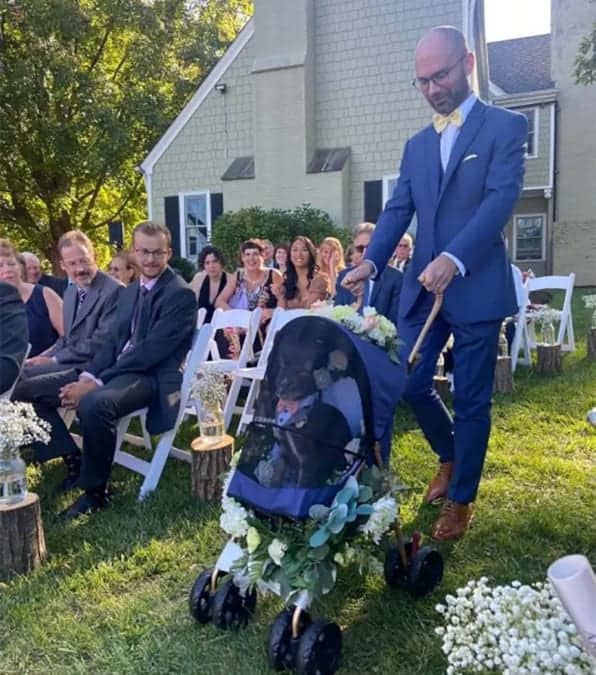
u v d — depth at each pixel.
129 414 3.52
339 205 12.44
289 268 5.90
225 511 2.01
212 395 3.53
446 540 2.80
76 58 14.71
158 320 3.59
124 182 16.78
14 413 2.74
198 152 14.05
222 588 2.21
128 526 3.13
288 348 2.04
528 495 3.26
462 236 2.46
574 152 17.50
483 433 2.80
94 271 4.26
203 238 14.27
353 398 1.98
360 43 12.41
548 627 1.47
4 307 3.27
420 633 2.16
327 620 1.97
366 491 1.92
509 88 18.52
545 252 17.91
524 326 6.54
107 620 2.34
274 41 12.62
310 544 1.83
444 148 2.75
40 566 2.76
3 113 14.16
